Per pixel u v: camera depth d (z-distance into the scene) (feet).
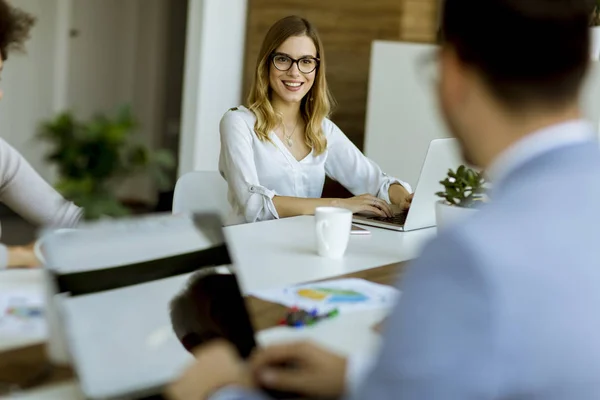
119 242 4.45
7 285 5.59
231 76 18.88
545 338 2.63
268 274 6.63
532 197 2.87
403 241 8.43
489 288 2.63
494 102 3.06
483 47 3.02
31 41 20.95
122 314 4.33
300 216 9.43
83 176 4.11
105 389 4.11
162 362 4.37
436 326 2.64
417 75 3.52
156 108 23.43
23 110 21.09
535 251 2.71
